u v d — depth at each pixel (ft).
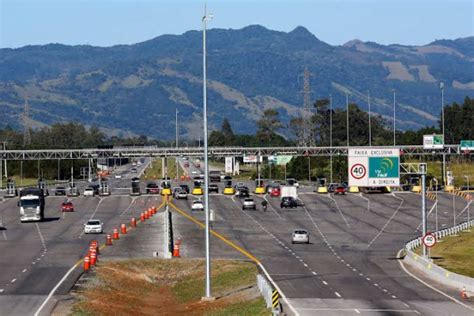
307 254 492.13
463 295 346.74
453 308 316.81
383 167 476.13
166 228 561.43
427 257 446.60
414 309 313.73
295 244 543.39
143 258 465.47
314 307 316.19
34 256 472.44
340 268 434.30
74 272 406.82
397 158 476.54
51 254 480.64
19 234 595.06
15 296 338.34
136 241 545.85
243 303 326.65
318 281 389.39
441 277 394.52
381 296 346.33
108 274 407.03
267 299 314.35
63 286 364.38
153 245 524.93
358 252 502.79
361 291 360.07
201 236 580.30
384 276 407.64
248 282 382.01
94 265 431.43
